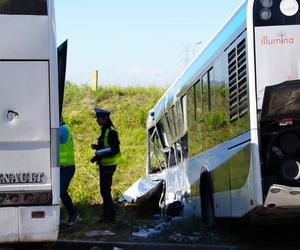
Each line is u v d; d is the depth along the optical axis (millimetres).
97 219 12578
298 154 9094
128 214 13859
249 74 8930
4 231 7578
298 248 10008
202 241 10688
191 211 13180
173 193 15266
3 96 7719
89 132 23203
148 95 26453
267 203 8742
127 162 21203
